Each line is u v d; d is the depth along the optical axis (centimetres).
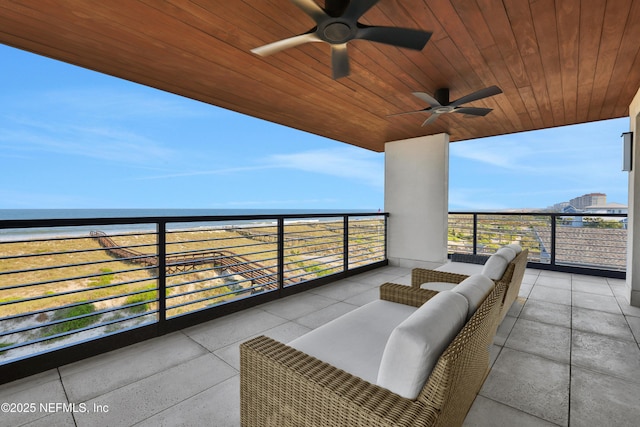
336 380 116
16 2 193
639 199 344
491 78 307
